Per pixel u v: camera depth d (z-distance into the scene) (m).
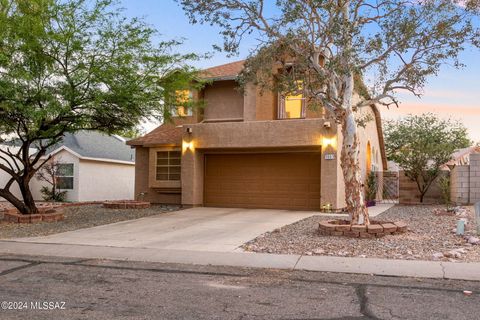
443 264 8.22
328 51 12.11
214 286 7.01
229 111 20.80
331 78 11.78
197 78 17.38
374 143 26.39
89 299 6.20
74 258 9.38
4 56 12.65
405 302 6.09
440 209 17.84
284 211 17.83
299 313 5.60
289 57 14.12
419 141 23.30
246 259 8.99
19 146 24.58
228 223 14.29
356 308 5.81
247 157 19.44
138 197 21.61
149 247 10.29
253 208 19.14
